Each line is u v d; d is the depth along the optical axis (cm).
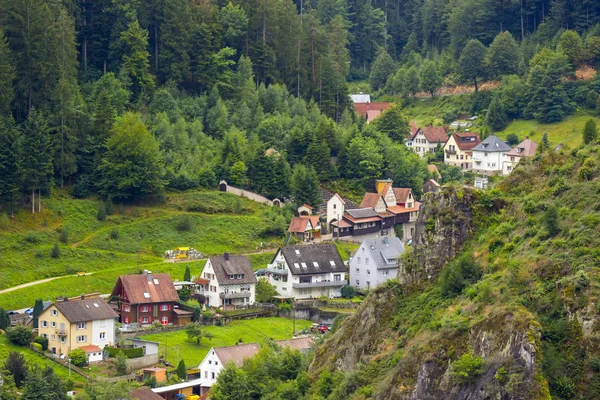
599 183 13700
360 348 14825
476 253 14300
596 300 11975
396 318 14575
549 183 14512
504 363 11869
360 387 13788
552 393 11544
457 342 12669
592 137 15212
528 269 12975
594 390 11456
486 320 12462
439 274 14700
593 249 12688
